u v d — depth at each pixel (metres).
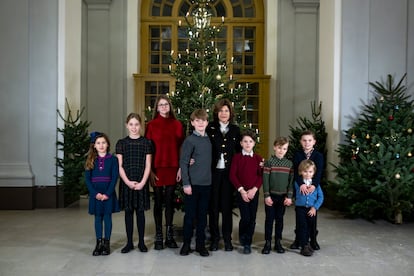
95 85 9.88
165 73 10.21
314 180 4.33
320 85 7.39
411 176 5.47
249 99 10.12
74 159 6.88
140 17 10.21
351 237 5.09
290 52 9.98
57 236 5.01
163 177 4.46
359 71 6.74
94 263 3.96
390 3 6.72
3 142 6.89
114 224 5.72
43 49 6.94
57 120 6.95
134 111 9.92
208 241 4.84
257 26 10.30
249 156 4.31
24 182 6.80
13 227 5.50
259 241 4.86
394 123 5.87
